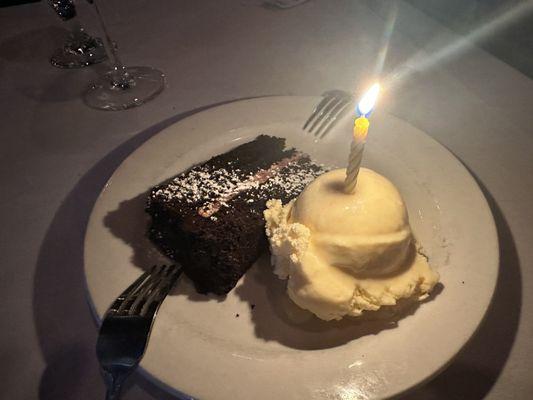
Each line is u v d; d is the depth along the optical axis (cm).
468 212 26
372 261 23
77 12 52
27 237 29
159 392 21
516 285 24
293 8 52
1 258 28
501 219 28
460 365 21
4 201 31
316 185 25
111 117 38
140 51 46
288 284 24
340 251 23
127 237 27
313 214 24
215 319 24
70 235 29
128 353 21
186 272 26
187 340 21
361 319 23
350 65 42
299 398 19
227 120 34
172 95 40
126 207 28
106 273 25
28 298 25
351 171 23
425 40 45
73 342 23
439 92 38
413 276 23
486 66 41
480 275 23
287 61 44
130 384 21
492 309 23
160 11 53
